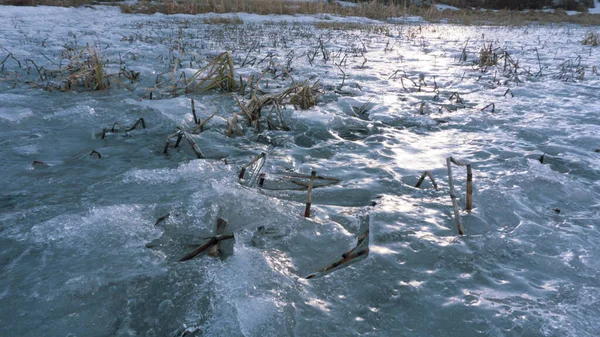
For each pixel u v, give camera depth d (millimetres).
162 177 2869
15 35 10320
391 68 7426
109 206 2418
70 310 1691
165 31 12688
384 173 3041
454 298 1789
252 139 3768
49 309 1693
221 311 1659
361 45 10648
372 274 1933
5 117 4047
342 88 5688
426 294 1812
